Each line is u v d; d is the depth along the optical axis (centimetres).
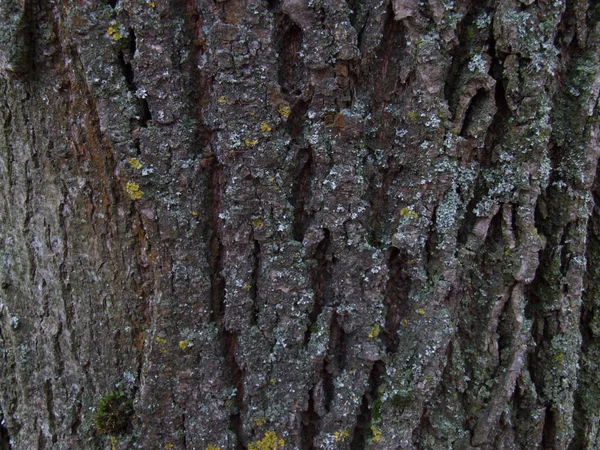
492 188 45
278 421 46
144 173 44
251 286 45
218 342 46
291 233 45
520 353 46
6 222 48
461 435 47
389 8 43
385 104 45
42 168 47
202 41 43
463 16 43
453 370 47
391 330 47
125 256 46
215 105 43
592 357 51
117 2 43
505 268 46
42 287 48
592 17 46
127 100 43
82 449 48
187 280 45
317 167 44
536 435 48
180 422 46
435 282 45
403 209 45
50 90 45
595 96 46
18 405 50
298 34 43
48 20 44
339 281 45
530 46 43
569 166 47
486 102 44
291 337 45
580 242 47
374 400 47
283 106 43
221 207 45
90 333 48
